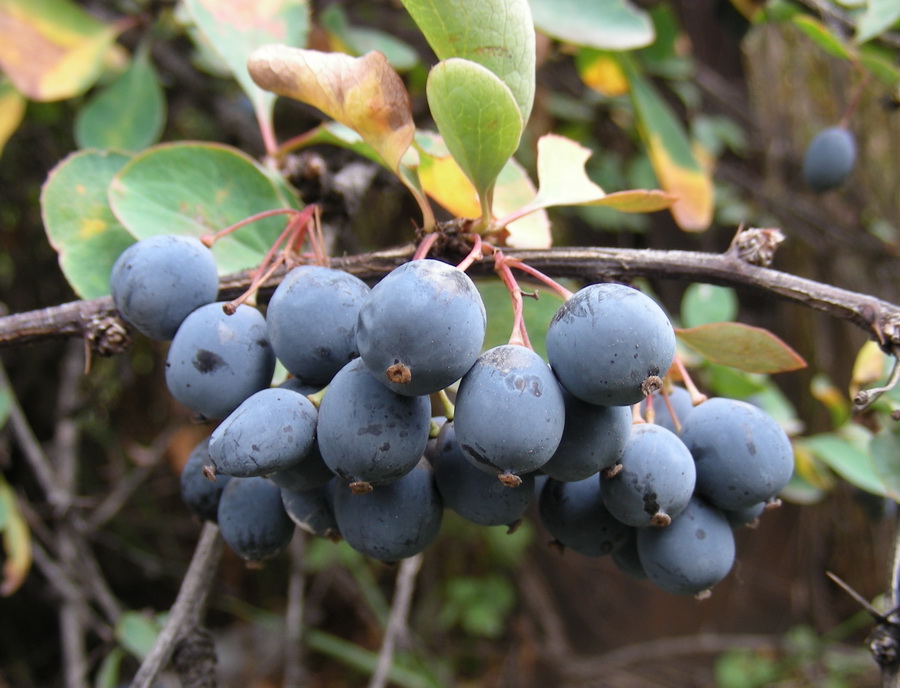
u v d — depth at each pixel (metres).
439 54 0.10
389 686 0.36
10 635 0.32
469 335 0.08
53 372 0.30
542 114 0.26
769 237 0.10
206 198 0.12
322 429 0.08
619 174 0.30
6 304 0.29
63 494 0.19
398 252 0.11
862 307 0.10
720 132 0.31
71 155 0.12
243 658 0.35
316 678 0.36
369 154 0.13
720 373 0.16
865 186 0.29
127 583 0.35
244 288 0.11
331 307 0.09
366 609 0.33
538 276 0.10
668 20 0.25
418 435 0.08
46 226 0.11
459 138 0.10
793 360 0.11
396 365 0.08
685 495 0.09
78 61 0.17
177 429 0.26
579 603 0.41
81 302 0.11
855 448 0.17
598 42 0.15
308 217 0.10
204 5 0.14
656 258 0.11
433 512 0.09
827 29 0.16
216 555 0.12
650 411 0.10
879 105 0.29
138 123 0.18
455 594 0.36
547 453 0.08
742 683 0.33
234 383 0.09
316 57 0.10
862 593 0.32
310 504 0.10
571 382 0.08
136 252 0.10
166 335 0.10
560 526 0.10
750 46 0.32
